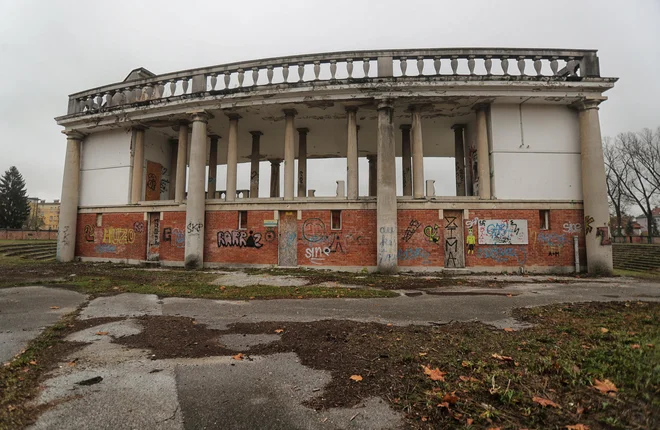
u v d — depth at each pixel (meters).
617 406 2.96
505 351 4.48
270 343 5.13
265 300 8.54
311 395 3.48
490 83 13.98
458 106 15.35
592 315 6.49
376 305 7.82
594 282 11.71
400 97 14.41
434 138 20.69
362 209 14.93
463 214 14.66
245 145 22.62
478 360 4.19
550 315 6.55
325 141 21.61
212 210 16.20
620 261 25.23
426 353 4.50
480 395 3.33
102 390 3.63
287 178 15.77
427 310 7.22
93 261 18.08
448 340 5.03
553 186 14.69
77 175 18.70
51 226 102.12
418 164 15.12
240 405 3.31
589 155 14.27
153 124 17.78
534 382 3.54
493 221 14.53
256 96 15.20
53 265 16.44
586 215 14.27
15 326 6.16
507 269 14.30
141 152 18.11
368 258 14.72
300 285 11.01
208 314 7.05
